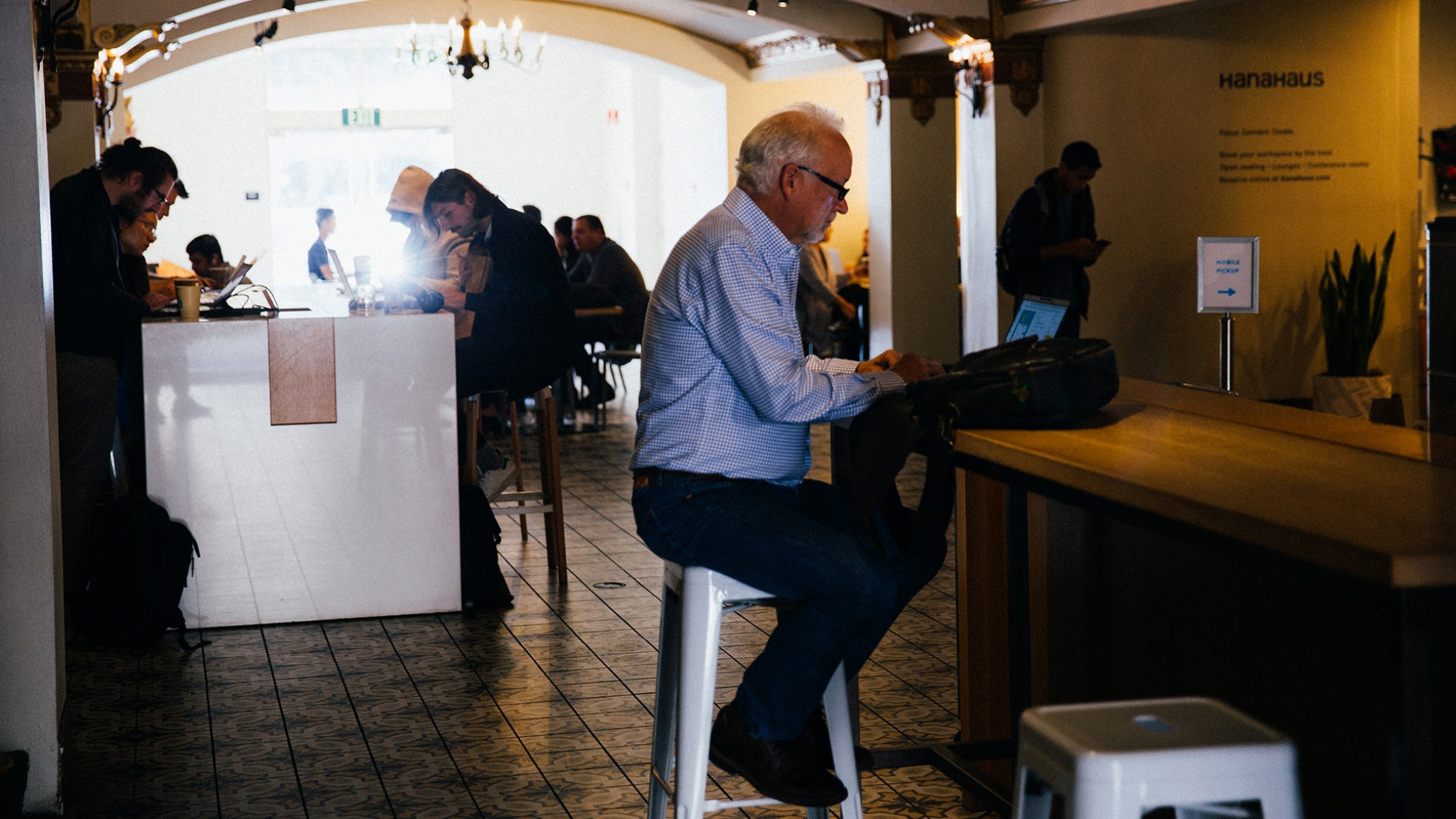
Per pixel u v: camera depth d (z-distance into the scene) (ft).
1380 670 6.84
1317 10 28.89
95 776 11.07
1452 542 5.20
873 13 34.73
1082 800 5.23
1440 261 13.01
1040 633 9.81
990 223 30.09
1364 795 7.02
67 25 26.76
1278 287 29.45
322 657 14.47
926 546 8.41
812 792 8.09
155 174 15.74
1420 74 25.49
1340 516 5.71
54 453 10.45
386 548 15.99
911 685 13.29
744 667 13.93
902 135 35.22
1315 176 29.27
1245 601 7.82
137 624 14.84
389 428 15.85
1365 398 28.19
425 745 11.72
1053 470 7.32
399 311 16.44
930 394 8.27
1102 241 22.09
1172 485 6.46
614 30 40.42
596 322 31.91
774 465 8.61
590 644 14.90
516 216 17.21
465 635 15.28
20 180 9.89
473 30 39.24
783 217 8.52
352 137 58.03
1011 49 29.43
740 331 8.23
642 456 8.62
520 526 20.42
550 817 10.11
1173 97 28.94
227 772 11.14
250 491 15.55
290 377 15.52
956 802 10.34
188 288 15.57
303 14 38.75
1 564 9.93
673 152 49.34
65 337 14.94
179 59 38.70
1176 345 29.40
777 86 42.42
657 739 8.92
